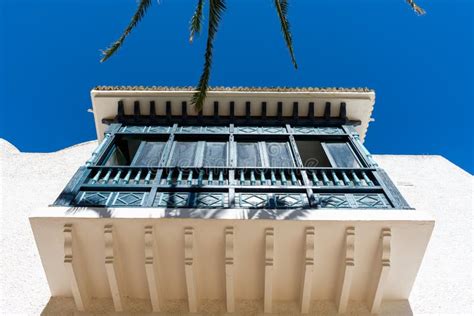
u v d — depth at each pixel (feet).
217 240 20.68
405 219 20.17
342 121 32.60
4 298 24.44
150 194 22.45
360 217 20.26
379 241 20.61
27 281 25.95
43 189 39.50
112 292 20.97
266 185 23.53
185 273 20.89
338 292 21.56
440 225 34.91
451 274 28.27
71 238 20.10
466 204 38.60
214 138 30.12
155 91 32.71
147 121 32.45
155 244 20.45
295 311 21.72
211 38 23.82
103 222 20.11
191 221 20.01
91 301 22.34
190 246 20.21
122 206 21.45
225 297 22.40
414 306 24.99
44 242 20.81
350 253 20.18
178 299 22.52
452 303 25.36
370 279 21.75
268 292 20.90
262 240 20.62
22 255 28.71
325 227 20.27
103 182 23.70
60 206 21.20
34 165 44.50
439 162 48.80
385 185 23.48
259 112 33.42
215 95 32.73
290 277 21.76
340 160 27.25
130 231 20.43
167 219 19.95
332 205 21.80
